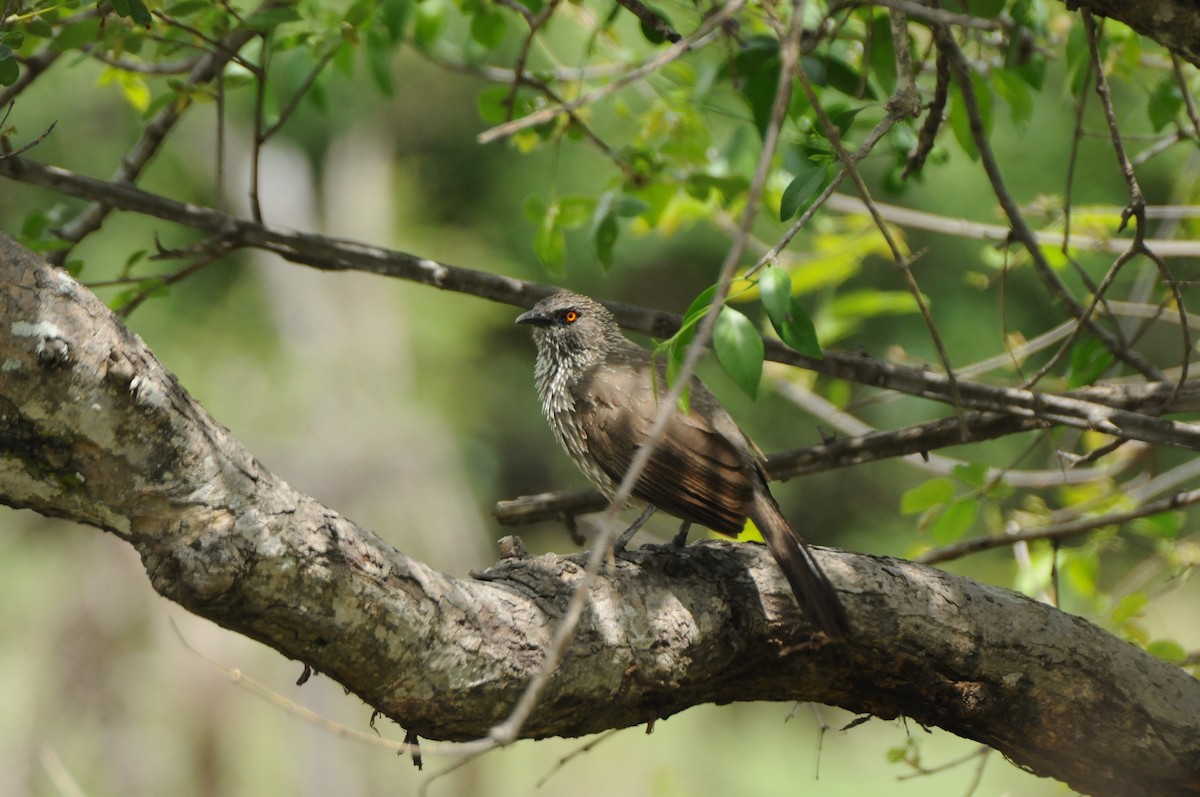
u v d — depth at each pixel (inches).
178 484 210.4
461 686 240.4
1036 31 399.9
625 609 264.2
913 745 369.4
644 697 268.2
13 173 347.6
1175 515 398.0
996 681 287.6
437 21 421.7
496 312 1112.8
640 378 394.9
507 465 1197.1
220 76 355.9
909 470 1115.9
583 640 255.3
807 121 367.6
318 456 994.7
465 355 1142.3
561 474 1203.2
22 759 793.6
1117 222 440.8
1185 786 290.5
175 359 1014.4
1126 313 442.9
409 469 1010.1
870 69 378.9
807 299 917.8
